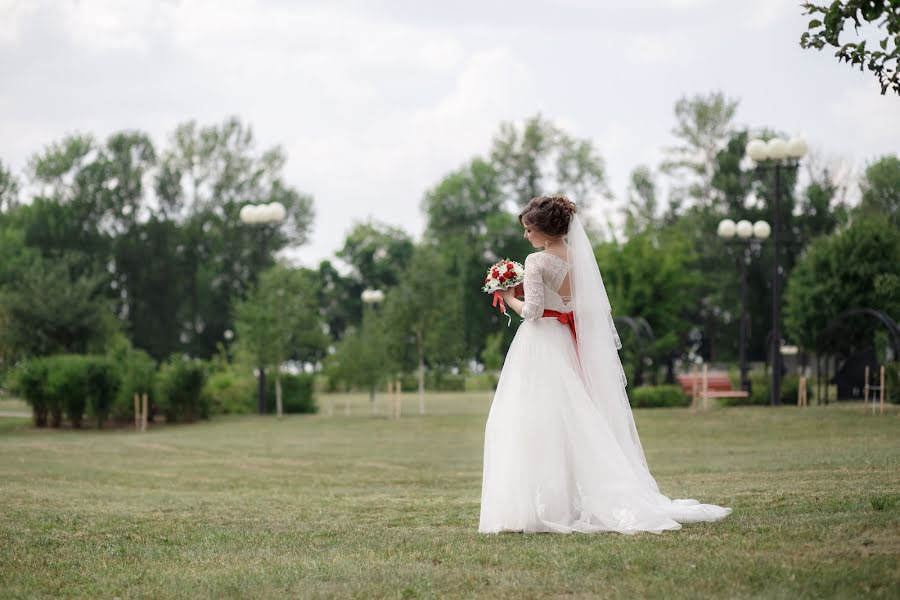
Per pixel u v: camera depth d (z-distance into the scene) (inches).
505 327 2183.8
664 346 1662.2
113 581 196.7
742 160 2164.1
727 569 177.0
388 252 3253.0
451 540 231.5
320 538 250.1
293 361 1229.7
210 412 1181.1
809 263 1232.2
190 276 2415.1
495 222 2415.1
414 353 1258.6
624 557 193.0
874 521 215.0
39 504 363.6
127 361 1079.6
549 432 242.8
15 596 186.1
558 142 2391.7
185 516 318.7
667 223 2337.6
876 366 979.9
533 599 166.2
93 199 2258.9
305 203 2586.1
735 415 832.3
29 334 1291.8
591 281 253.6
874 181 1991.9
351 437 850.1
